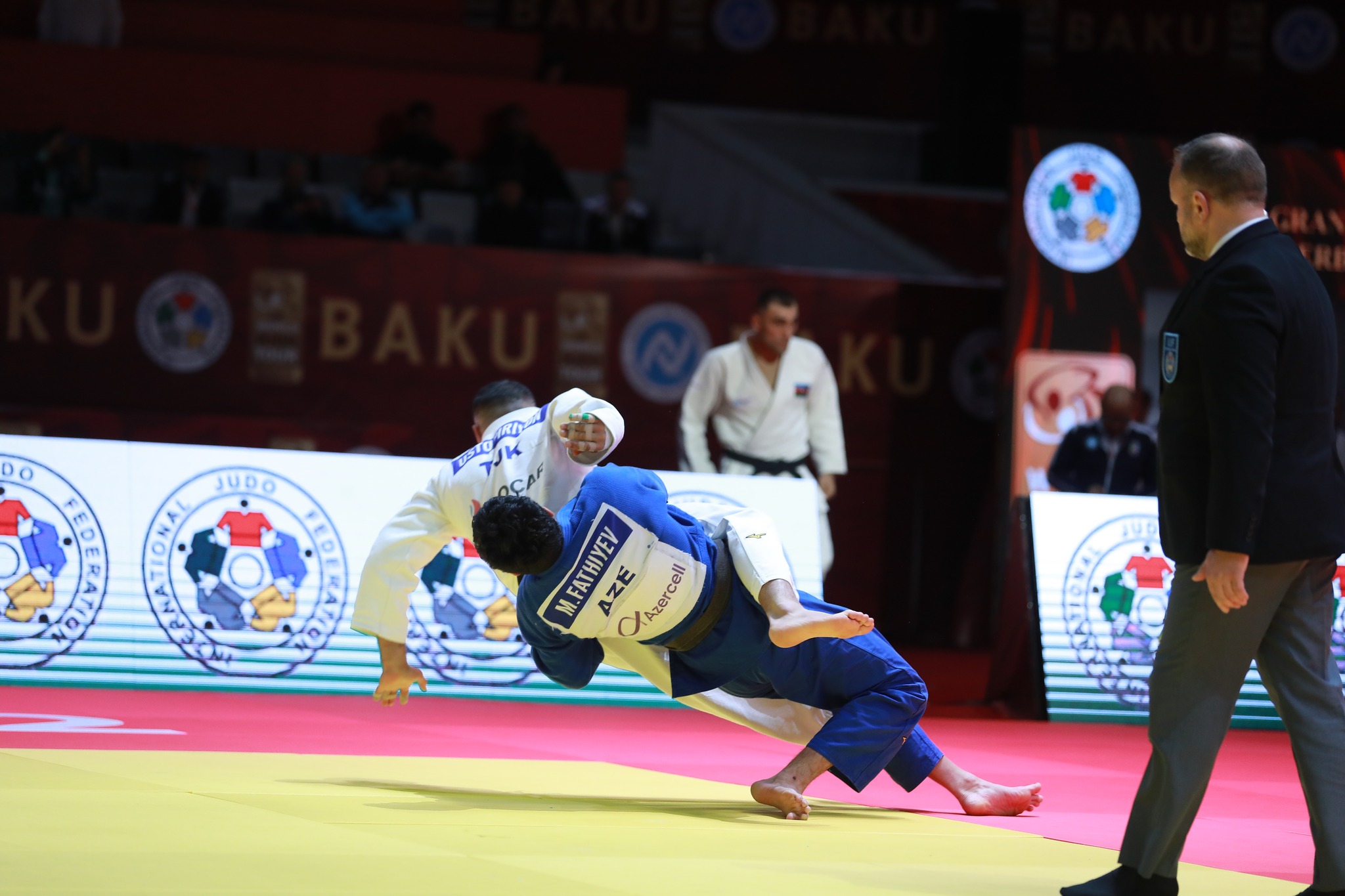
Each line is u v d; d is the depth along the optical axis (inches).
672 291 994.1
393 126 1192.2
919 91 1561.3
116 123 1127.6
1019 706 623.2
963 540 1030.4
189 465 549.0
